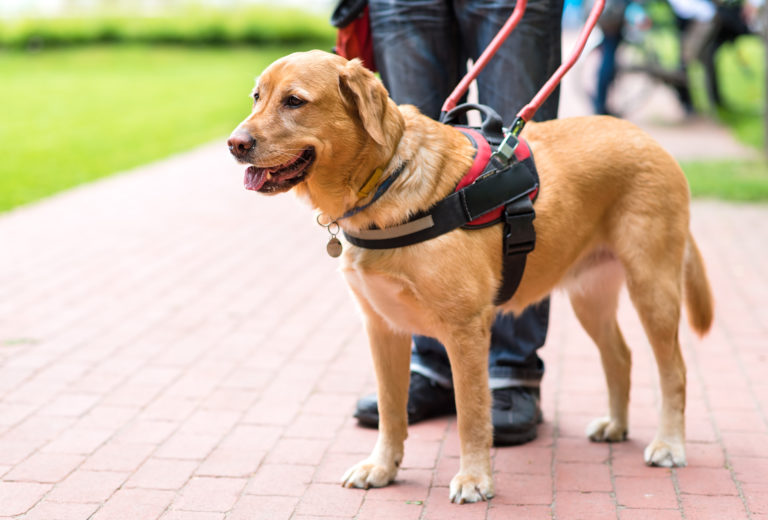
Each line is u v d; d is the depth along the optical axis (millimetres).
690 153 11219
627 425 3896
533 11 3799
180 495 3418
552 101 3998
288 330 5559
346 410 4293
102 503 3355
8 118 15766
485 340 3262
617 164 3537
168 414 4246
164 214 9039
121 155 12539
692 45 13453
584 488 3418
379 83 3045
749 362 4797
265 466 3678
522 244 3312
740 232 7789
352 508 3299
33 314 5863
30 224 8555
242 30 29859
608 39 12469
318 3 34438
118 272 6930
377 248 3160
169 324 5676
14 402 4395
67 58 26500
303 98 2945
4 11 31656
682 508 3229
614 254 3654
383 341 3455
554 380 4664
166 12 31531
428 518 3205
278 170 3021
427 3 3883
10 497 3402
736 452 3707
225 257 7414
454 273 3146
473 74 3619
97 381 4688
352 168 3084
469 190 3182
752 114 14297
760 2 11086
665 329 3566
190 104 17703
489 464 3369
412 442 3922
